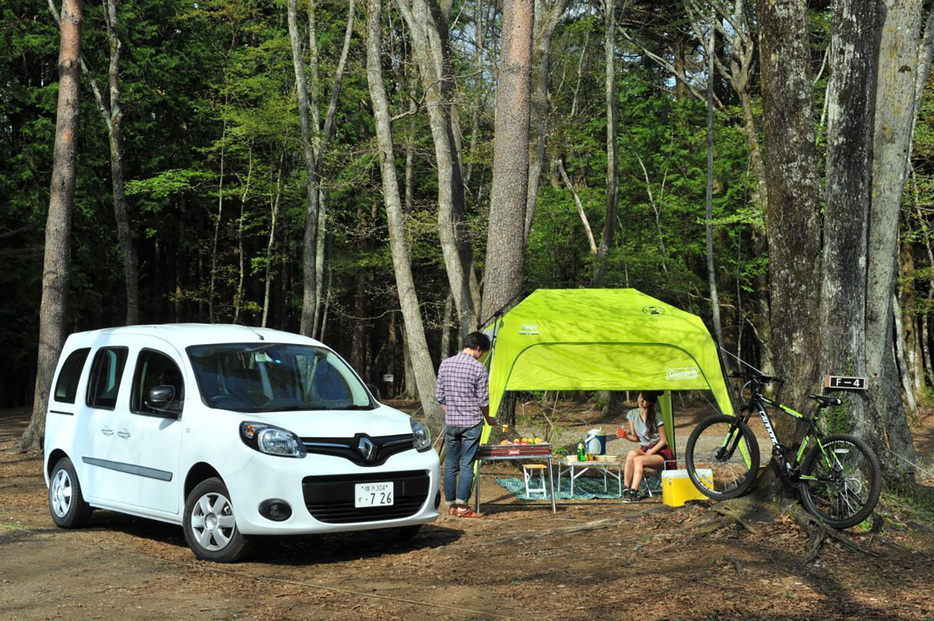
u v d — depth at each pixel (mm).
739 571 6336
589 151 28984
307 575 6773
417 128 24000
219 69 31469
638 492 10891
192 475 7539
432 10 17250
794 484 7605
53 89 29641
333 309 35156
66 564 7066
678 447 16781
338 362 8711
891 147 9297
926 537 7312
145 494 7922
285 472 7000
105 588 6258
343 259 32281
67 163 15953
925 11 20766
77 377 9266
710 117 22781
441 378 9680
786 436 7980
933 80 23188
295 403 7902
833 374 7848
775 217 8156
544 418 16469
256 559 7375
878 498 7129
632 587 6047
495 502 10672
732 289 32219
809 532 7160
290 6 22766
